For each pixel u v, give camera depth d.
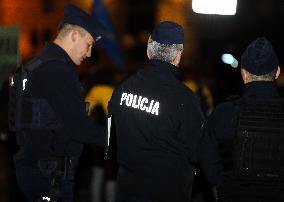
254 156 4.59
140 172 4.79
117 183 4.96
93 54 9.13
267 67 4.68
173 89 4.77
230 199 4.69
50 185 5.06
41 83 5.00
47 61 5.04
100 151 8.15
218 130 4.68
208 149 4.72
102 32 5.19
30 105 5.02
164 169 4.75
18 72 5.19
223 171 4.71
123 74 8.56
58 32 5.15
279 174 4.57
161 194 4.75
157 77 4.81
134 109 4.83
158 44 4.82
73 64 5.13
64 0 30.25
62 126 5.03
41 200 5.08
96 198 8.48
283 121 4.59
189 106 4.74
